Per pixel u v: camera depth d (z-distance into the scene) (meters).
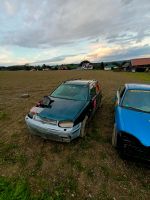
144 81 20.53
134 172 3.37
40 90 13.87
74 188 2.90
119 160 3.73
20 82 21.36
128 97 4.68
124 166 3.53
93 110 5.68
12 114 6.77
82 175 3.23
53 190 2.82
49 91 13.26
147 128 3.45
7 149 4.01
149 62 55.28
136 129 3.45
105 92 12.41
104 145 4.34
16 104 8.53
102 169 3.42
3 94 11.68
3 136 4.71
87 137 4.72
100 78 26.08
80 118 4.23
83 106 4.68
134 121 3.71
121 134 3.50
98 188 2.93
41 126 3.95
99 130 5.24
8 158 3.66
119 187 2.98
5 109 7.54
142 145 3.20
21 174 3.17
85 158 3.76
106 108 7.68
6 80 24.69
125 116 3.93
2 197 2.60
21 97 10.47
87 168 3.43
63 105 4.60
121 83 18.66
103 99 9.74
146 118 3.80
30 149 4.03
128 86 5.29
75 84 5.89
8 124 5.63
